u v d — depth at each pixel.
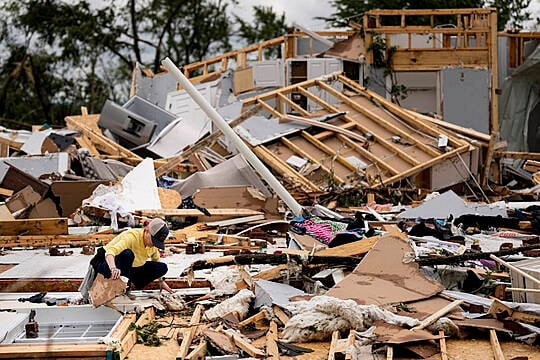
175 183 15.03
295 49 21.44
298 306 5.96
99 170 16.22
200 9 37.69
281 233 12.04
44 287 7.64
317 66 20.73
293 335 5.74
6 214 11.58
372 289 6.59
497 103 20.67
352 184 15.56
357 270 6.93
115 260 6.38
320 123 17.41
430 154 16.70
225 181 14.88
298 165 16.11
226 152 18.55
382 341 5.41
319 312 5.85
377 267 6.96
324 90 20.02
